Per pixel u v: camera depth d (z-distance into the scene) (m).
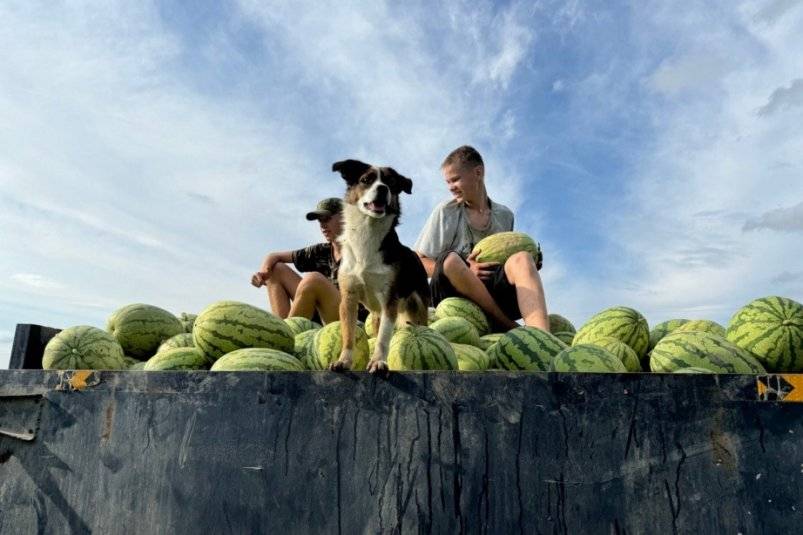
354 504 2.02
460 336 4.03
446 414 2.04
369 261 3.51
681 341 3.09
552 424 1.99
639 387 1.98
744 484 1.87
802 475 1.85
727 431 1.92
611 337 3.59
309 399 2.14
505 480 1.96
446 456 2.01
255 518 2.06
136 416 2.25
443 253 5.24
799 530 1.82
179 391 2.24
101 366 3.57
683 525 1.87
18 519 2.26
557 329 5.12
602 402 1.99
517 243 5.38
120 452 2.23
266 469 2.10
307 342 3.72
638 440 1.94
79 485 2.24
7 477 2.31
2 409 2.36
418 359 3.14
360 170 4.13
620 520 1.89
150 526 2.14
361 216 3.58
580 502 1.92
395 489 2.01
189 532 2.10
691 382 1.96
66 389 2.35
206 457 2.15
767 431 1.90
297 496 2.06
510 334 3.55
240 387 2.19
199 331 3.46
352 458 2.06
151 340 4.32
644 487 1.91
